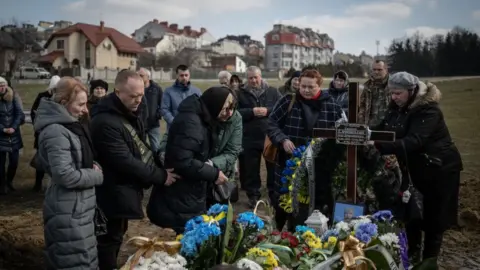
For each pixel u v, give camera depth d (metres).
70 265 3.97
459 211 7.89
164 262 3.36
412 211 4.90
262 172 11.49
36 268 5.41
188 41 116.25
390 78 5.08
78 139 4.04
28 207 8.27
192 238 3.55
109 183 4.40
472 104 22.41
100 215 4.24
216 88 4.60
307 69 5.79
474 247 6.54
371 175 4.90
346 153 5.00
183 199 4.54
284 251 3.70
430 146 5.05
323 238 4.23
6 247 5.75
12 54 67.88
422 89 5.00
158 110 8.77
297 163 5.31
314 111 5.73
